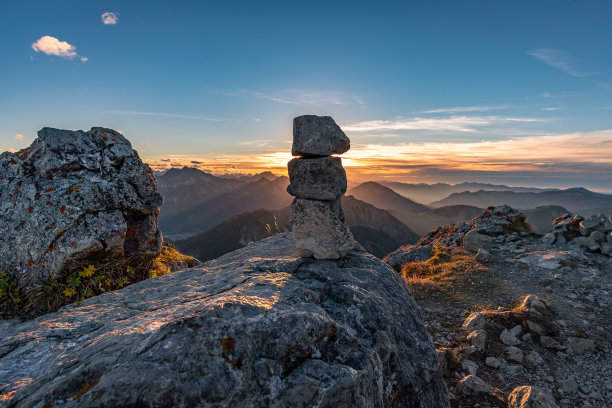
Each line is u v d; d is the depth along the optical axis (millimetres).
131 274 1257
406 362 705
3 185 1194
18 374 503
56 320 668
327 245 931
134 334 497
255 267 911
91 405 361
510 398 880
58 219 1115
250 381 434
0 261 1107
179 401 376
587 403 956
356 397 492
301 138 857
